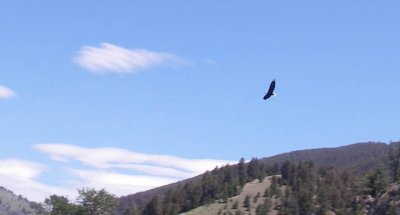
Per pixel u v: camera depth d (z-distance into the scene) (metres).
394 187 181.75
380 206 170.75
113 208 118.25
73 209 112.88
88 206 113.88
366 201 192.25
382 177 191.25
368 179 196.75
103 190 115.44
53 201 113.62
